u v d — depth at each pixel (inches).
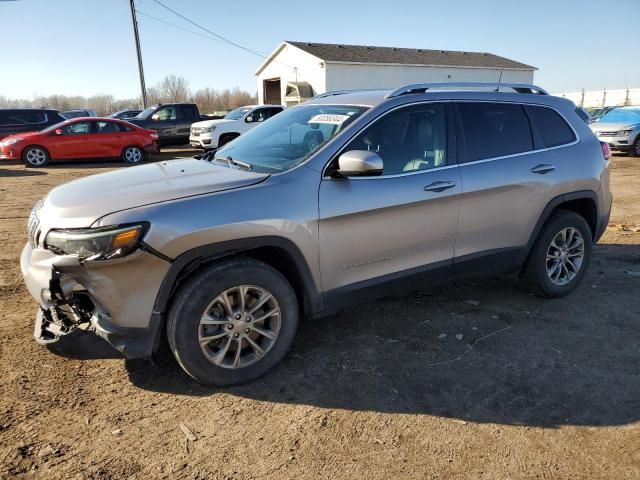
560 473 96.3
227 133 672.4
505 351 140.3
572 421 111.2
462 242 150.4
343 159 122.3
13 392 118.5
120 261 105.3
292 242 121.0
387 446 103.2
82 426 107.8
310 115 152.9
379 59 1175.6
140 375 127.5
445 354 138.6
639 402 118.2
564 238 174.1
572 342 145.7
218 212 112.7
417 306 168.9
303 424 109.8
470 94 155.8
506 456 100.6
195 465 97.4
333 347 141.9
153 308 110.3
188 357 115.1
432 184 140.6
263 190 119.3
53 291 109.2
